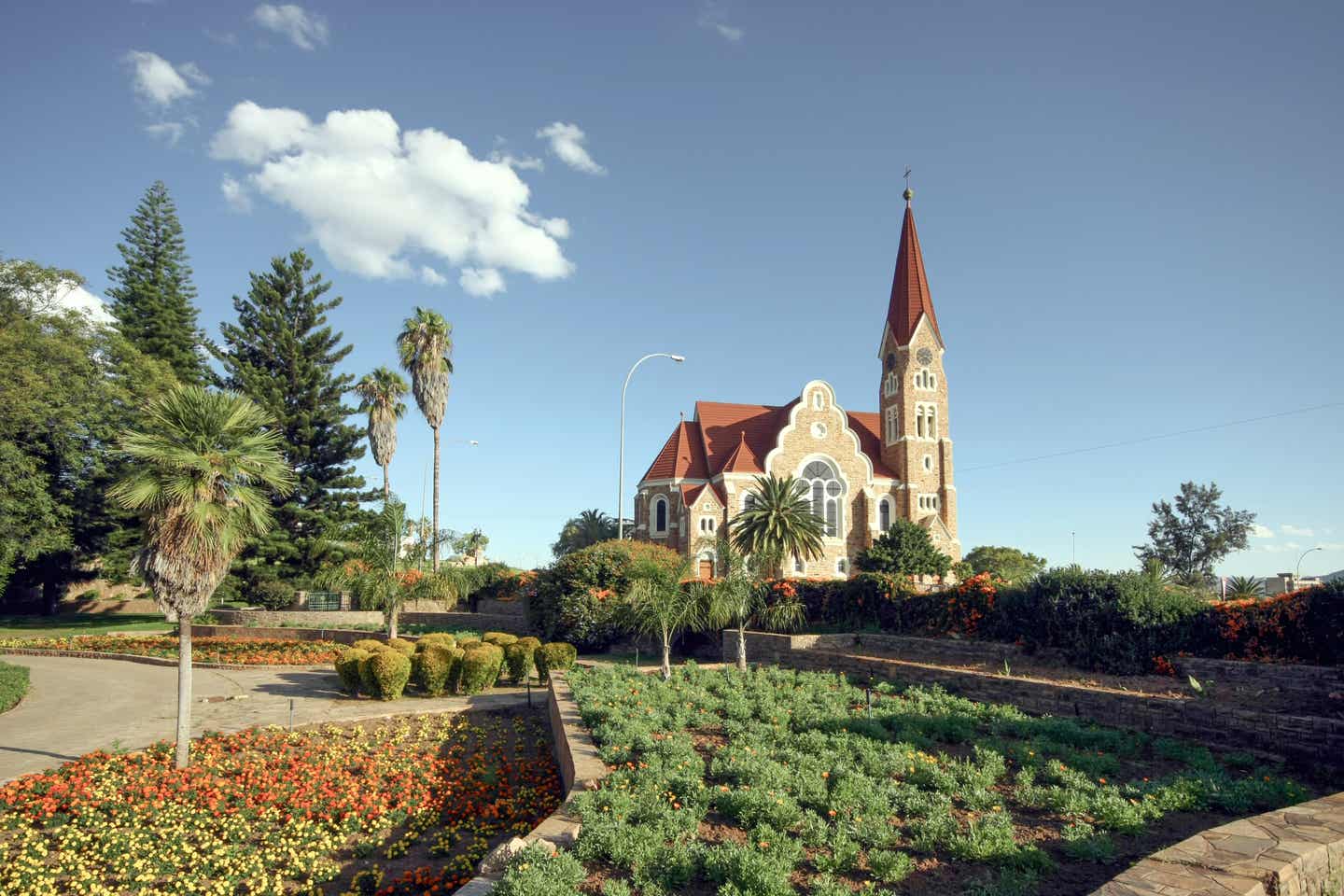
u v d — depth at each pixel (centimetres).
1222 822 875
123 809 1145
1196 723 1229
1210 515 6638
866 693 1595
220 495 1391
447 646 2188
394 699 2025
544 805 1153
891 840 815
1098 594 1700
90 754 1420
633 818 870
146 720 1797
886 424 6644
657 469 6325
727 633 2616
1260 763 1120
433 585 2881
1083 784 978
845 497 6091
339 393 5134
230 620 3956
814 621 2642
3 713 1884
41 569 4744
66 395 3969
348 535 4603
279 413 4791
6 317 3947
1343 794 849
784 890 668
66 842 1034
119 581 4647
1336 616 1321
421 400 4769
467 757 1491
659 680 1870
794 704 1513
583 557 3081
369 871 964
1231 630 1473
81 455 4100
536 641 2380
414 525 2928
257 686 2306
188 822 1109
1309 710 1203
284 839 1062
